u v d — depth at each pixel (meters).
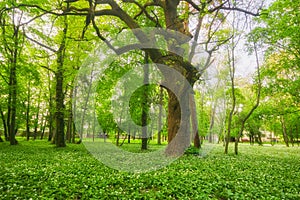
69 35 22.14
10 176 8.34
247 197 6.73
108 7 21.05
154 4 16.61
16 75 22.88
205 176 9.02
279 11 13.84
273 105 20.33
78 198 6.59
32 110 36.66
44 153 16.56
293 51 16.28
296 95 17.16
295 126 44.94
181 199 6.38
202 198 6.44
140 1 19.08
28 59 22.33
